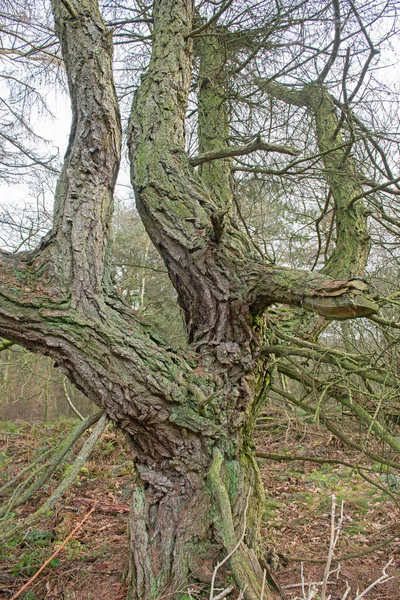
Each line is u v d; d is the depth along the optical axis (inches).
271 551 126.4
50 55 183.3
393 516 177.2
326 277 91.5
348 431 137.9
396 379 102.0
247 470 109.7
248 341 109.8
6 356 369.1
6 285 91.0
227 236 108.2
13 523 141.5
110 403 96.4
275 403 202.4
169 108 123.0
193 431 101.0
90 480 219.3
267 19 152.4
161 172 114.0
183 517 99.8
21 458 259.6
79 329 93.4
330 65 157.0
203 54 184.2
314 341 150.3
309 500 201.5
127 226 447.2
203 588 93.9
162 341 103.2
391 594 119.9
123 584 113.5
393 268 225.6
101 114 108.5
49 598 112.7
